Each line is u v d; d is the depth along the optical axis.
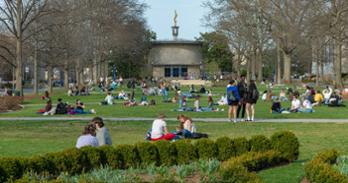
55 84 121.25
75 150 13.88
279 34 78.38
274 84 87.31
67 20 60.34
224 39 89.50
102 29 86.88
